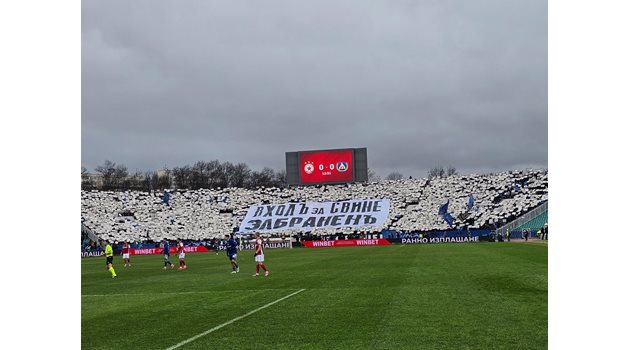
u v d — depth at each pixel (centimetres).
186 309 1759
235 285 2477
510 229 7425
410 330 1296
